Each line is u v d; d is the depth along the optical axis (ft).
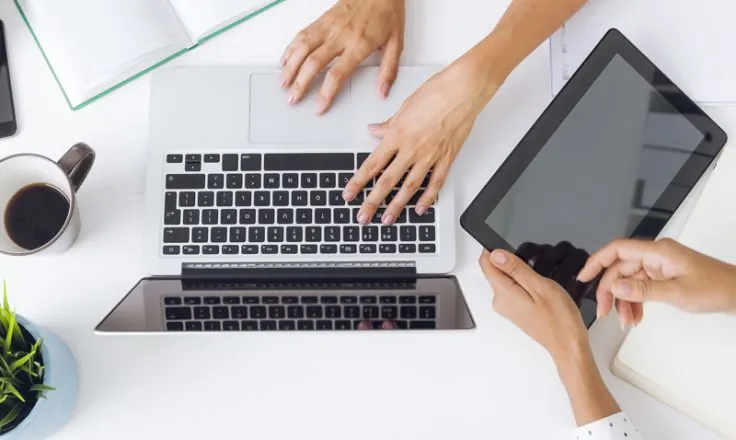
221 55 2.49
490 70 2.29
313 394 2.29
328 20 2.42
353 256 2.30
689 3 2.51
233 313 2.05
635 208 2.29
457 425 2.28
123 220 2.38
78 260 2.35
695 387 2.24
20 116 2.43
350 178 2.34
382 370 2.31
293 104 2.40
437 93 2.29
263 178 2.33
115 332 1.94
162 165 2.33
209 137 2.36
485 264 2.25
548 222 2.27
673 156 2.31
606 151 2.30
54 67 2.39
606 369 2.33
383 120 2.40
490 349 2.32
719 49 2.48
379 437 2.27
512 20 2.36
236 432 2.26
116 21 2.40
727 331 2.27
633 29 2.50
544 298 2.18
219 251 2.29
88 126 2.43
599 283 2.26
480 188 2.43
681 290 2.08
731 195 2.37
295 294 2.16
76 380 2.22
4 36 2.45
